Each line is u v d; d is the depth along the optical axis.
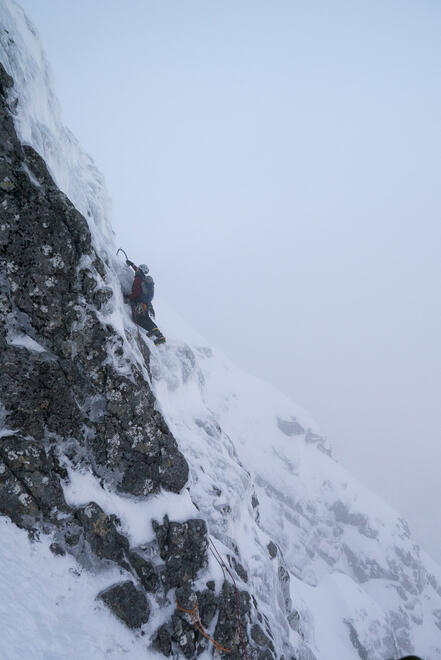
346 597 24.80
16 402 6.12
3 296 6.14
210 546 8.34
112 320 7.17
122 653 5.70
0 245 6.05
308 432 51.56
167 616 6.60
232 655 7.18
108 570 6.41
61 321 6.57
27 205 6.22
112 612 6.04
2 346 6.09
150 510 7.22
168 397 13.05
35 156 6.46
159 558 6.95
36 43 8.21
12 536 5.71
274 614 9.92
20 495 5.89
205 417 14.58
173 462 7.77
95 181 12.37
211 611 7.16
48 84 8.66
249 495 13.02
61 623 5.39
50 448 6.38
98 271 7.14
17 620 4.88
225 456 13.03
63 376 6.55
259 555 10.91
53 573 5.79
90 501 6.52
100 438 6.89
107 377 6.97
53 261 6.45
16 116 6.42
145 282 9.57
